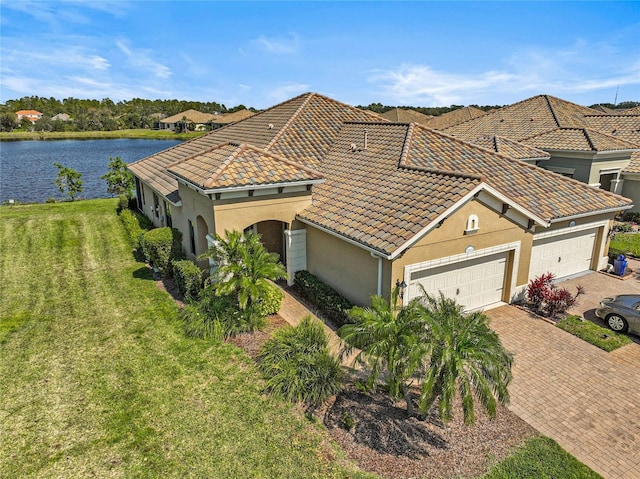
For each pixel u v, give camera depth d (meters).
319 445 9.24
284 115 25.20
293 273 17.48
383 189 15.88
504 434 9.59
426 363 8.85
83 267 20.30
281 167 16.53
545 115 31.67
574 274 19.25
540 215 15.88
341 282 15.46
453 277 14.70
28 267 20.31
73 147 96.31
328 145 22.55
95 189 48.94
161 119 151.88
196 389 11.10
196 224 17.53
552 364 12.43
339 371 11.10
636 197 27.73
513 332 14.25
